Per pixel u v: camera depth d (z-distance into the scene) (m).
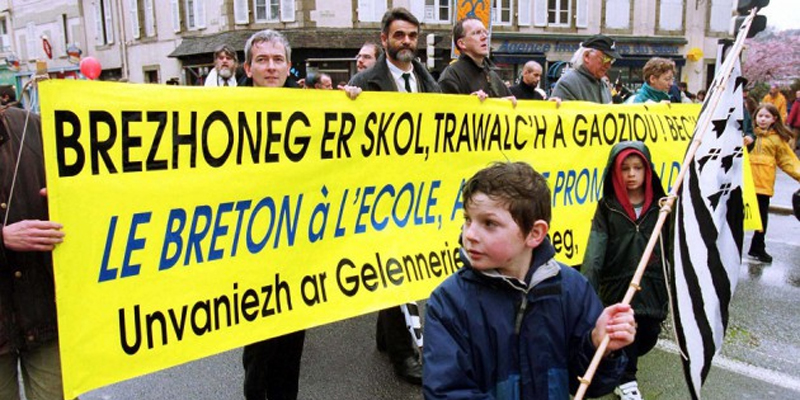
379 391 3.85
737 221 2.82
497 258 1.88
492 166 1.94
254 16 23.84
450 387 1.85
